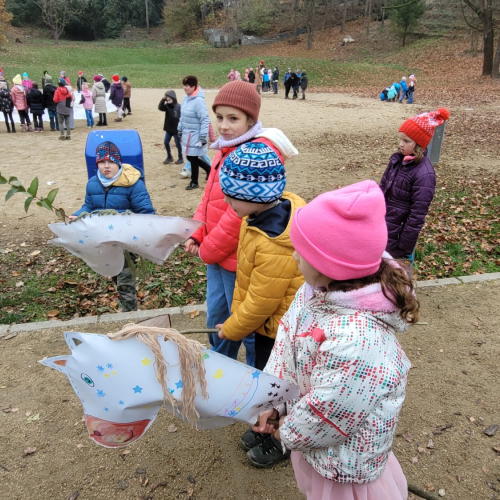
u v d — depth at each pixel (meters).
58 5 57.88
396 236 3.81
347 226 1.36
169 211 7.57
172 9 61.28
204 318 4.20
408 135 3.53
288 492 2.47
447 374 3.39
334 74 36.34
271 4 58.31
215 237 2.61
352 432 1.46
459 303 4.39
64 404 3.12
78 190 8.85
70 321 4.12
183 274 5.52
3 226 7.13
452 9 45.34
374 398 1.40
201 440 2.81
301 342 1.55
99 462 2.67
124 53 49.66
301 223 1.45
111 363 1.55
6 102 14.86
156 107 20.89
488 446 2.76
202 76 36.50
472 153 11.58
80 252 2.84
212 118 17.45
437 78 34.06
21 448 2.77
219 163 2.71
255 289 2.13
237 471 2.60
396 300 1.40
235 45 53.09
